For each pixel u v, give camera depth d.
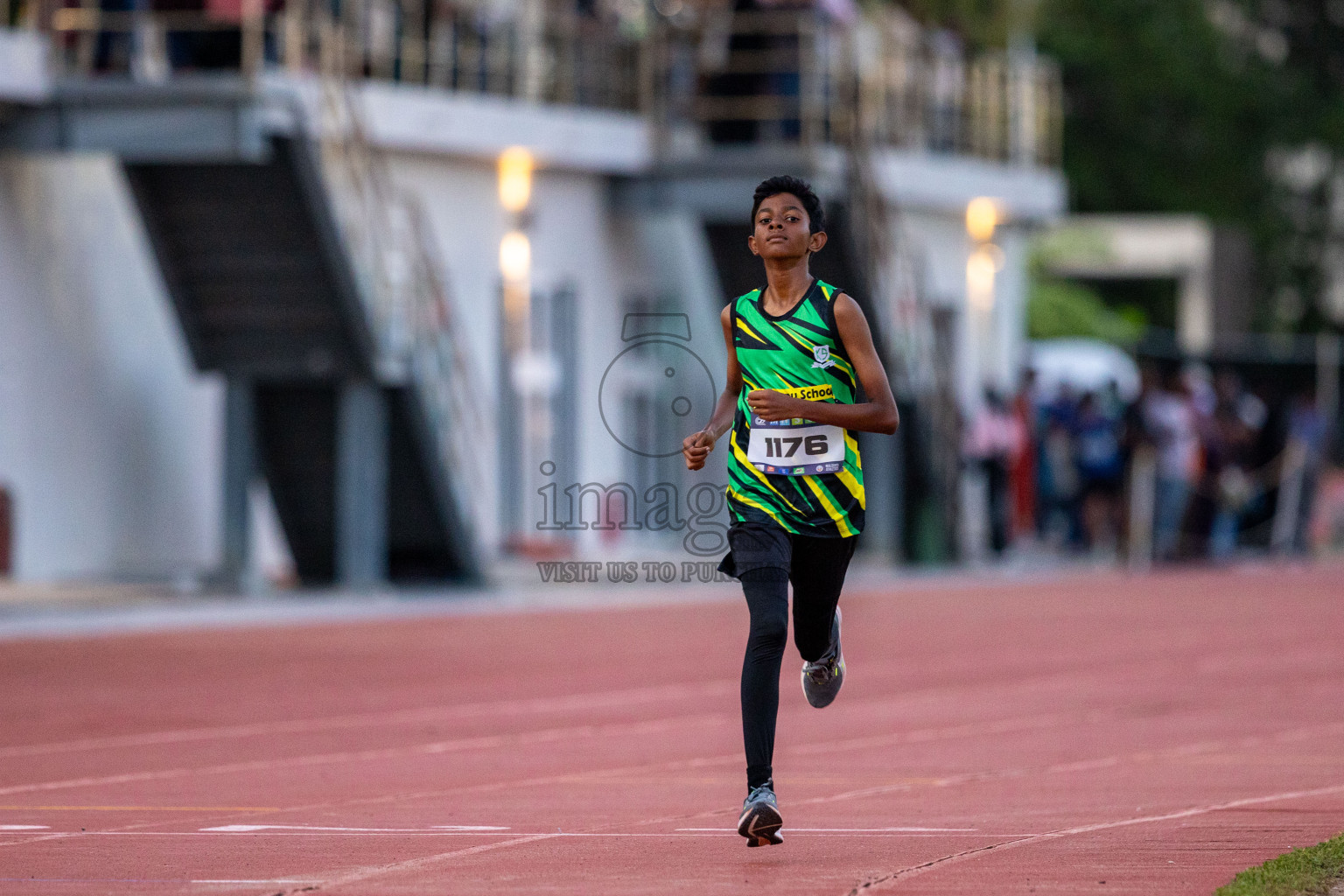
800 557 25.22
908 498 90.31
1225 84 186.38
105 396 73.94
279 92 65.31
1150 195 189.00
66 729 37.78
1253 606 70.25
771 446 24.84
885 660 51.66
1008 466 95.44
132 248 75.19
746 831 24.12
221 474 70.19
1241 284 164.25
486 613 65.56
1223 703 42.38
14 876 23.00
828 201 85.25
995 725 38.56
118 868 23.50
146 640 54.56
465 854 24.41
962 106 106.12
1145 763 33.22
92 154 66.56
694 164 87.19
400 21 79.69
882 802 28.95
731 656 52.38
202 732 37.59
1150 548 95.25
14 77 65.25
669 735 37.25
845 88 86.06
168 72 67.44
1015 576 86.50
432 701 42.56
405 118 78.00
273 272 68.38
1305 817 27.06
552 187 87.88
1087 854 24.09
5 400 69.81
